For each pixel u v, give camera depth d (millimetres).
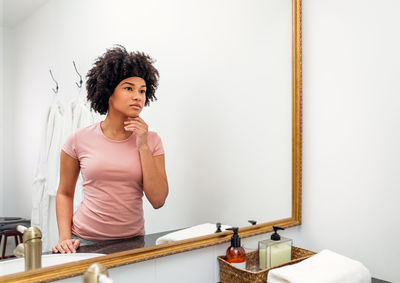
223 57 1101
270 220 1211
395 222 1053
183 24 1013
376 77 1091
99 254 836
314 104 1256
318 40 1241
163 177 956
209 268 1018
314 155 1258
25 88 756
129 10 912
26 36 761
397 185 1047
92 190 839
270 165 1213
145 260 866
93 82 851
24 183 748
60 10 811
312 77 1261
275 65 1228
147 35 939
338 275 891
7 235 718
